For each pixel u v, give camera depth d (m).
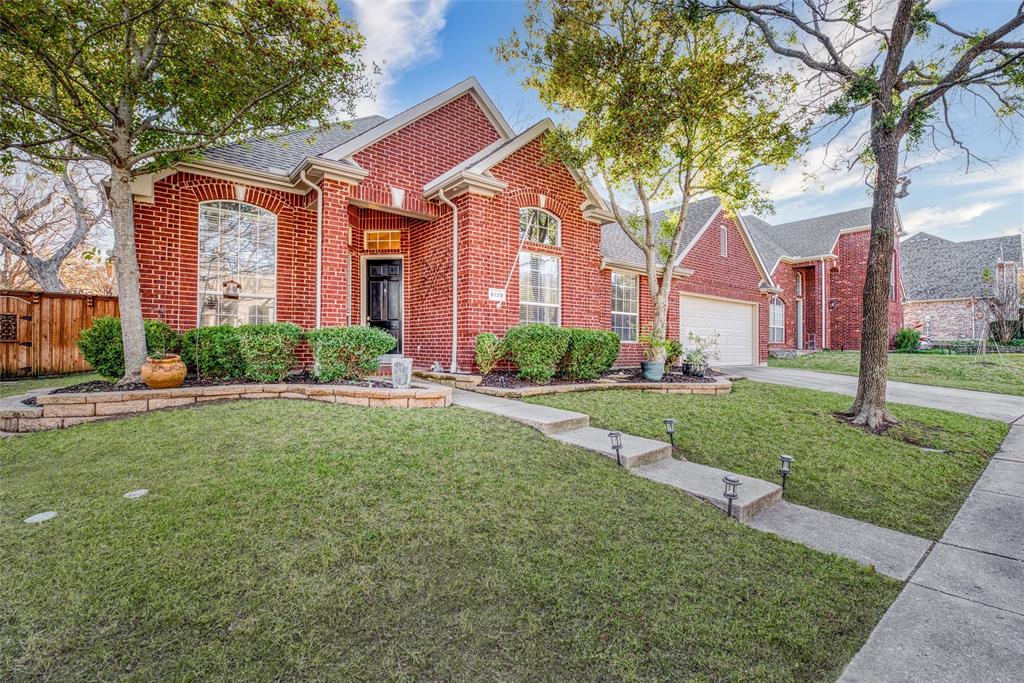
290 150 10.02
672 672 2.14
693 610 2.60
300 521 3.26
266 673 2.00
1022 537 3.91
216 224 8.43
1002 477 5.40
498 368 9.45
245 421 5.46
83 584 2.51
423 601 2.52
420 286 10.33
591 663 2.16
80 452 4.53
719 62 8.76
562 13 8.62
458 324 9.17
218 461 4.27
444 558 2.94
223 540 2.98
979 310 19.58
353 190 8.90
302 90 7.30
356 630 2.28
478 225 9.09
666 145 9.66
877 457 5.91
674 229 11.70
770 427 7.05
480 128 11.20
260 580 2.60
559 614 2.48
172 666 2.01
